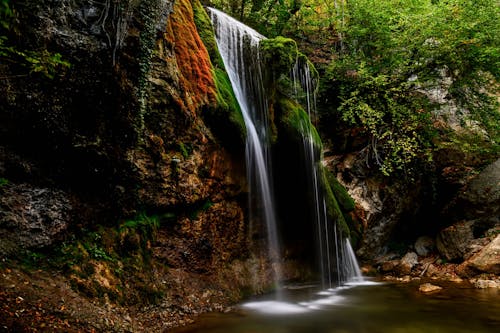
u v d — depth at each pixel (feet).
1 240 15.11
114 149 19.65
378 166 46.03
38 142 16.83
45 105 16.78
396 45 45.57
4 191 15.66
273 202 31.48
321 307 25.04
